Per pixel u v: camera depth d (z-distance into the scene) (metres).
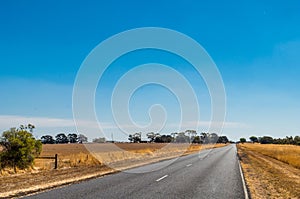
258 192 15.19
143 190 14.82
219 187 16.28
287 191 15.75
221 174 22.89
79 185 16.31
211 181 18.73
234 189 15.73
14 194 13.27
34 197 12.66
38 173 21.84
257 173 24.44
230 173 23.75
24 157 24.11
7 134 24.11
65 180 18.12
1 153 23.58
